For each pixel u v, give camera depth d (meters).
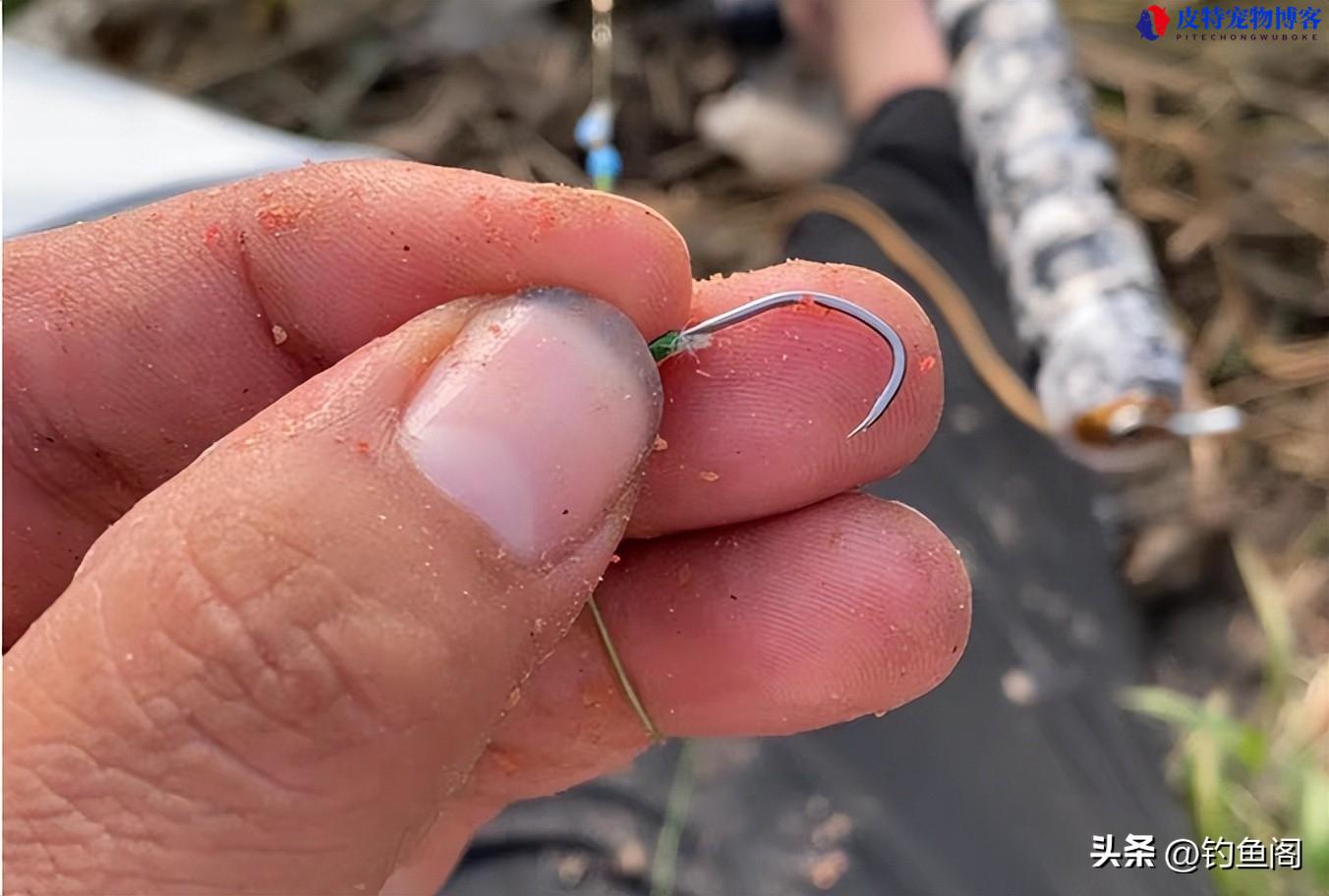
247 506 0.06
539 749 0.10
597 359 0.07
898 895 0.12
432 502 0.07
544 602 0.07
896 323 0.08
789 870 0.12
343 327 0.09
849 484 0.09
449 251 0.08
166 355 0.09
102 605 0.06
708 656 0.09
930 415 0.09
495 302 0.07
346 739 0.07
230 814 0.06
